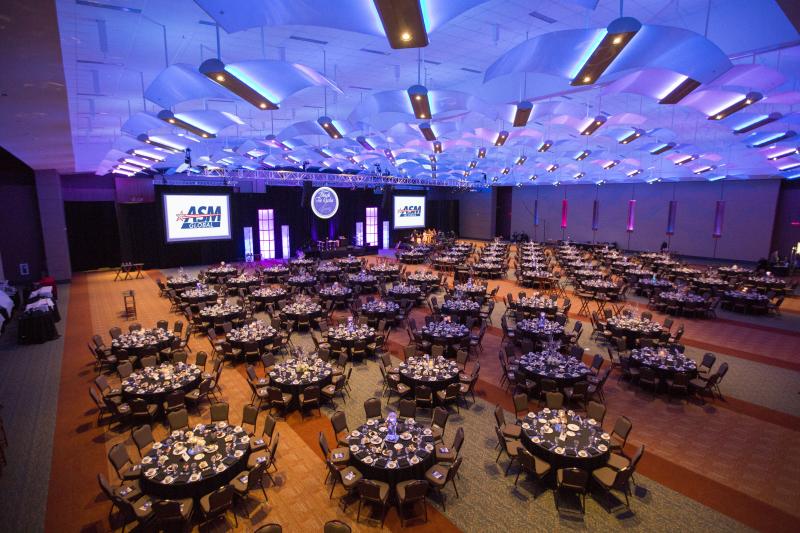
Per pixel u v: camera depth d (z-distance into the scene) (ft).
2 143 39.04
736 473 24.79
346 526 17.71
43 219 77.82
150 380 32.24
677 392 34.30
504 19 25.17
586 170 95.09
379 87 39.99
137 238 92.84
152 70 30.83
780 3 13.25
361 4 13.70
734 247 99.81
